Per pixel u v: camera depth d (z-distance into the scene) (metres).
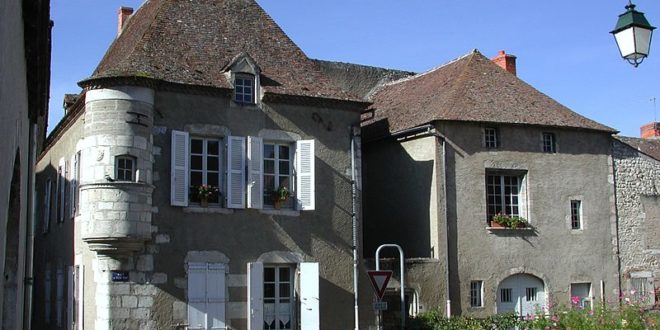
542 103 23.27
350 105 19.12
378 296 14.87
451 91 22.14
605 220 23.20
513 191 22.22
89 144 16.11
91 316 16.27
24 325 14.98
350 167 19.02
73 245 18.25
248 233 17.50
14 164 10.01
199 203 17.12
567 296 22.11
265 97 18.00
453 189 20.95
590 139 23.41
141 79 16.31
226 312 17.00
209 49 18.58
